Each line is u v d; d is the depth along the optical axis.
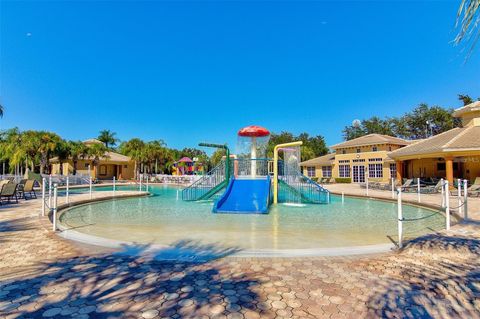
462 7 3.20
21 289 3.55
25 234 6.62
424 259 4.78
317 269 4.32
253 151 16.98
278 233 7.58
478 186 17.84
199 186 17.09
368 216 10.99
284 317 2.94
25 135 27.28
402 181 25.08
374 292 3.52
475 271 4.21
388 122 56.22
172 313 3.01
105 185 28.20
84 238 6.32
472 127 21.08
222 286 3.68
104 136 54.53
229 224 9.04
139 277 3.96
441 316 2.98
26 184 14.91
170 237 6.96
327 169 39.03
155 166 46.44
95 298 3.33
